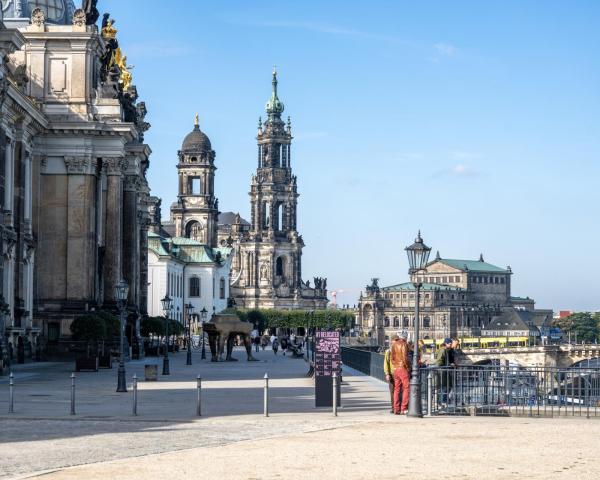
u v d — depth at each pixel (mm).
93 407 47594
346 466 28281
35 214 103562
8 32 79875
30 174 100625
